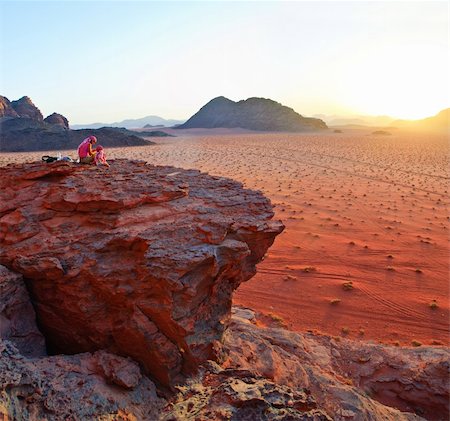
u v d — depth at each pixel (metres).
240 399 7.20
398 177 72.94
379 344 18.53
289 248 34.19
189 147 130.88
